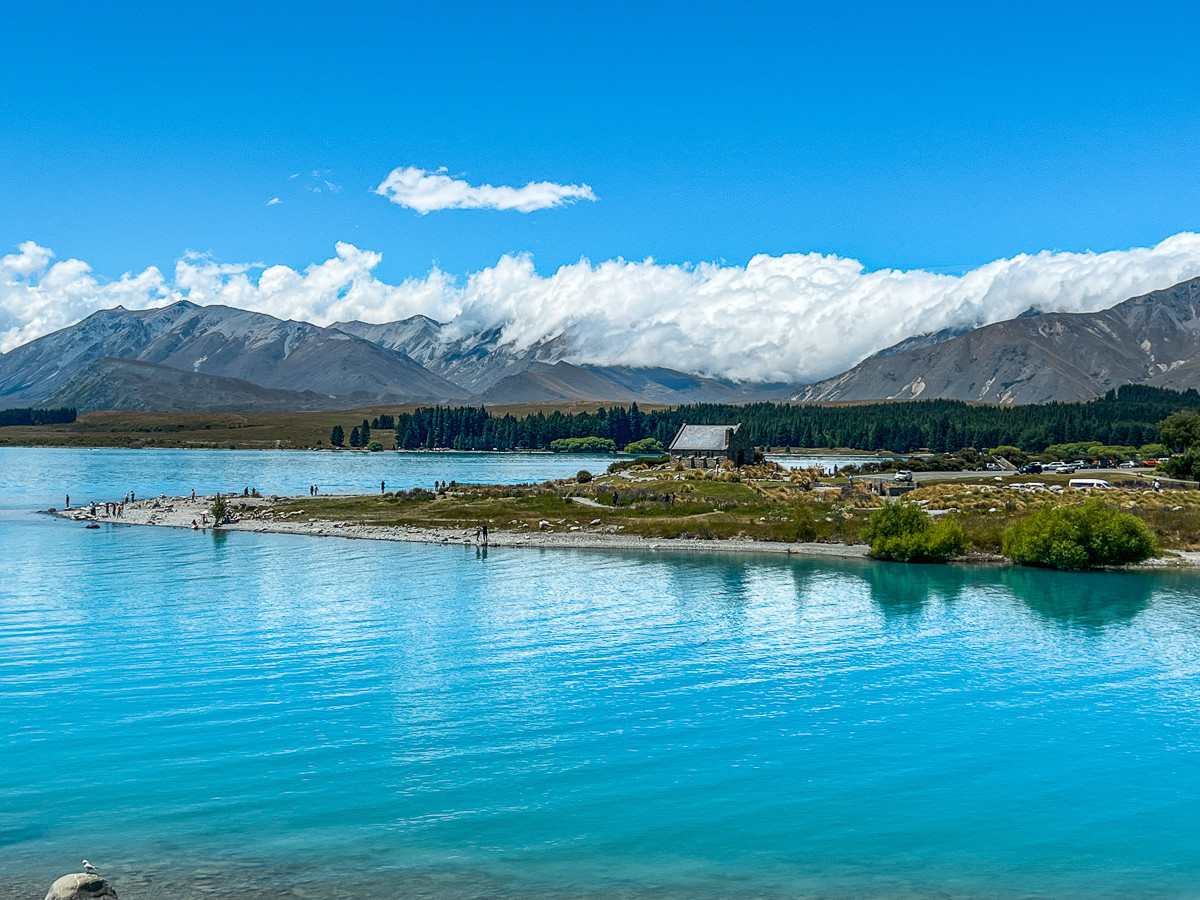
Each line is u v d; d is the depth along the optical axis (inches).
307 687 2118.6
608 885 1234.0
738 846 1362.0
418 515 5541.3
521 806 1489.9
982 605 3144.7
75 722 1860.2
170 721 1872.5
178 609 2979.8
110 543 4675.2
